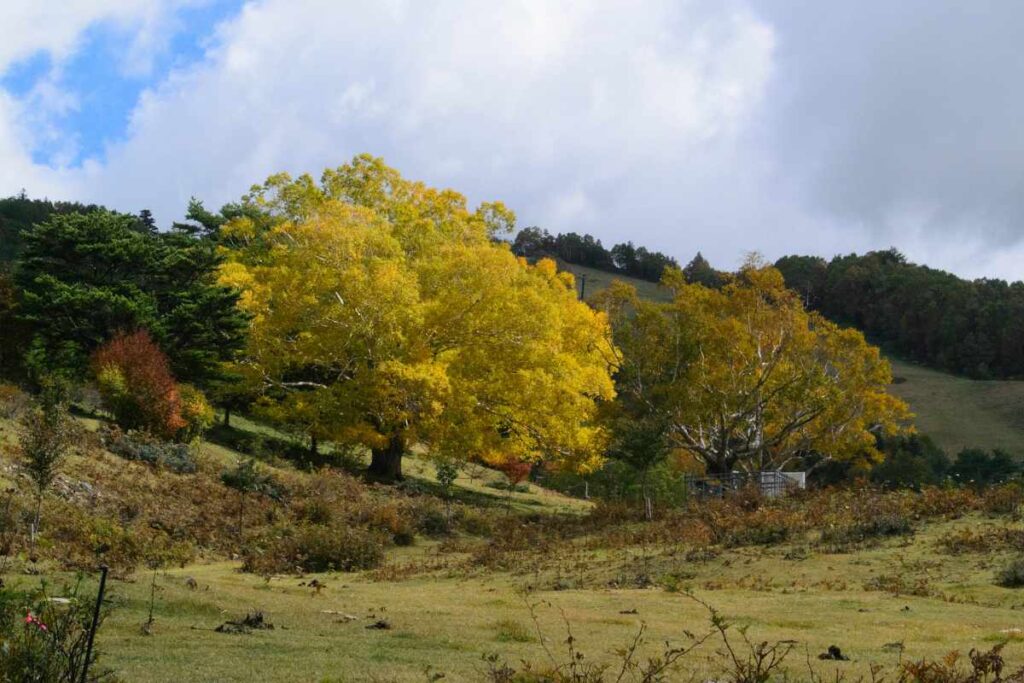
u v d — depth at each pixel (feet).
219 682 23.04
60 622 21.54
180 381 121.39
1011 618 42.80
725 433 140.97
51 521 62.08
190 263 132.57
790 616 43.09
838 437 169.78
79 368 112.06
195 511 85.15
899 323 426.51
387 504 101.19
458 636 33.88
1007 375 384.27
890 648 33.01
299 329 138.62
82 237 123.13
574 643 32.76
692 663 28.37
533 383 129.49
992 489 82.17
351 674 24.82
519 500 141.18
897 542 69.67
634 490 126.52
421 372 124.36
